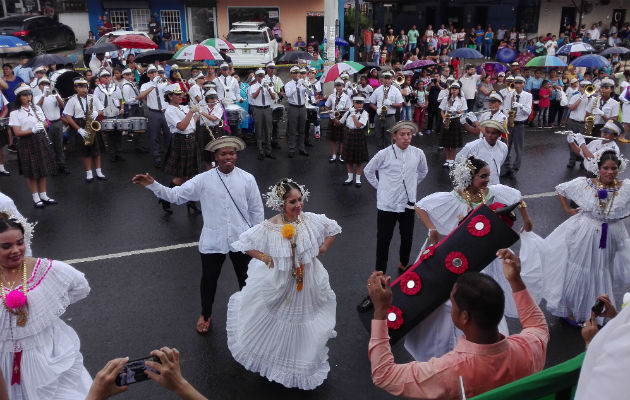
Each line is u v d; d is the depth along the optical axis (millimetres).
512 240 3783
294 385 4547
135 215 8742
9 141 10844
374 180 6699
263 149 12859
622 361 1462
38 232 8039
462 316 2488
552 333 5492
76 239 7797
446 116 11492
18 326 3438
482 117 10930
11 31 22734
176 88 8820
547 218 8727
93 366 4949
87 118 10148
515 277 2840
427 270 3865
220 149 5129
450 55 18578
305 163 11859
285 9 27031
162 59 14477
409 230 6668
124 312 5863
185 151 8969
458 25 29641
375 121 12820
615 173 5055
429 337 4191
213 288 5414
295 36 27453
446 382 2449
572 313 5508
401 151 6457
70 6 27047
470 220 3889
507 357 2465
